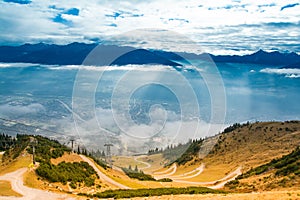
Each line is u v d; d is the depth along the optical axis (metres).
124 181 94.19
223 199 40.75
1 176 82.69
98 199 63.44
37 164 92.94
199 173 180.38
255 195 41.72
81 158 108.31
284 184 96.31
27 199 62.38
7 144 156.88
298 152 143.38
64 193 71.62
